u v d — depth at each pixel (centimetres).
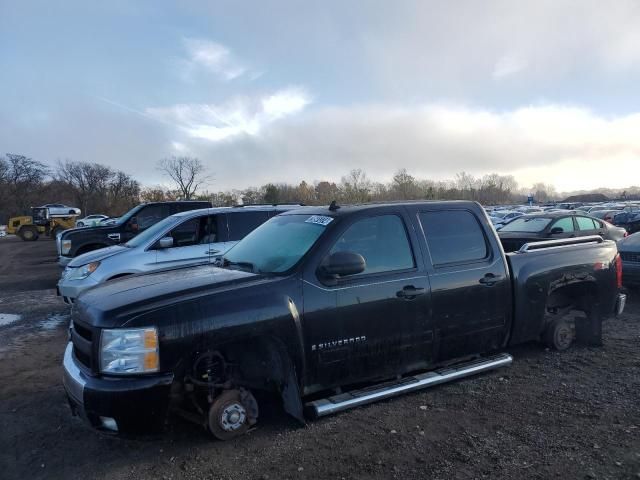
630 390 457
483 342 482
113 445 378
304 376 381
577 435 373
